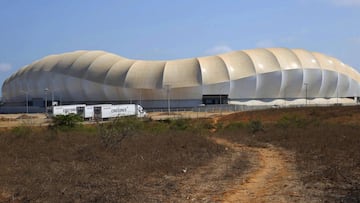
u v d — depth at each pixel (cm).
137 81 11325
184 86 11100
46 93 12062
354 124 5488
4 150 2833
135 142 3369
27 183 1705
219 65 11475
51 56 13175
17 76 13525
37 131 4475
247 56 11775
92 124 6394
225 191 1667
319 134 4166
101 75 11694
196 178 1984
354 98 13125
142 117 8225
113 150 2841
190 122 6950
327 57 13025
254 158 2923
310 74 11975
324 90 12406
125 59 12331
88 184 1722
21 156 2597
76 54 12581
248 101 11506
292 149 3369
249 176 2077
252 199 1512
